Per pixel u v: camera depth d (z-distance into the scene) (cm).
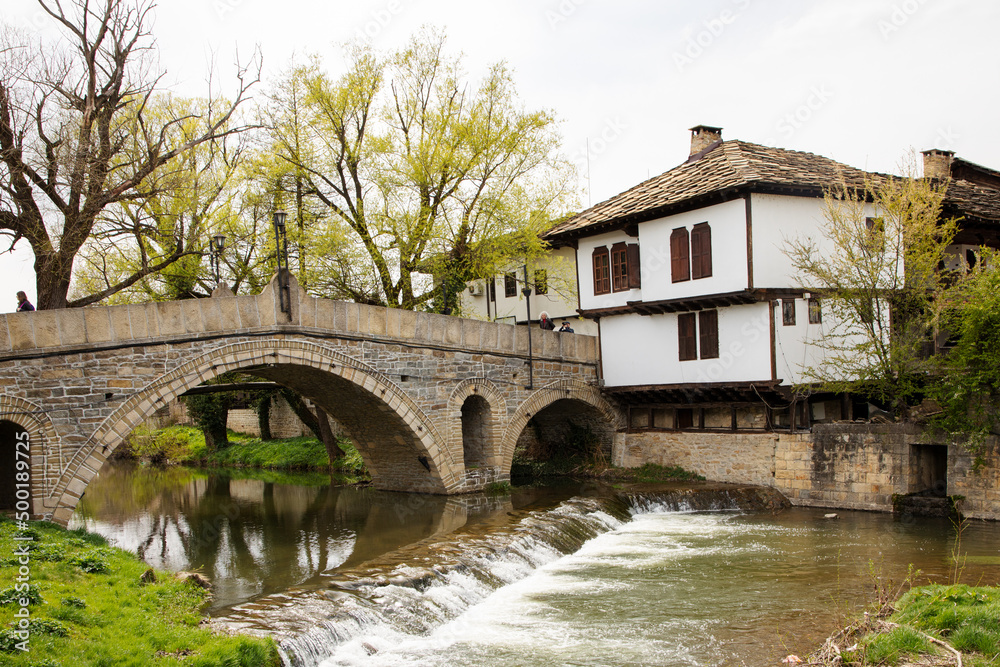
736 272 2177
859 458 2072
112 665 867
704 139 2783
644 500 2183
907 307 2105
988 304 1816
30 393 1544
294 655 1019
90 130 1925
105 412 1634
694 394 2416
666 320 2461
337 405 2334
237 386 2639
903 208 2089
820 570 1493
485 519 1934
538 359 2531
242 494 2725
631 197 2647
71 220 1898
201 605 1233
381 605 1223
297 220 2683
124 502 2597
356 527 1977
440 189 2723
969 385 1842
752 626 1190
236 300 1827
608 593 1393
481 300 3462
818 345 2177
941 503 1903
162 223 2338
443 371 2270
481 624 1234
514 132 2800
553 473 2841
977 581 1348
